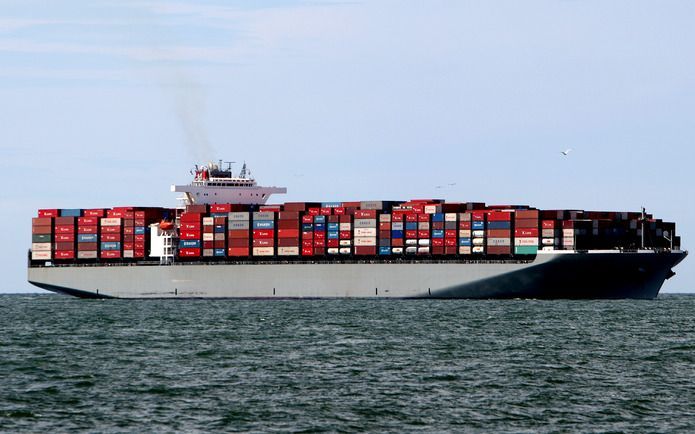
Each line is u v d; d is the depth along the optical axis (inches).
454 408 7524.6
